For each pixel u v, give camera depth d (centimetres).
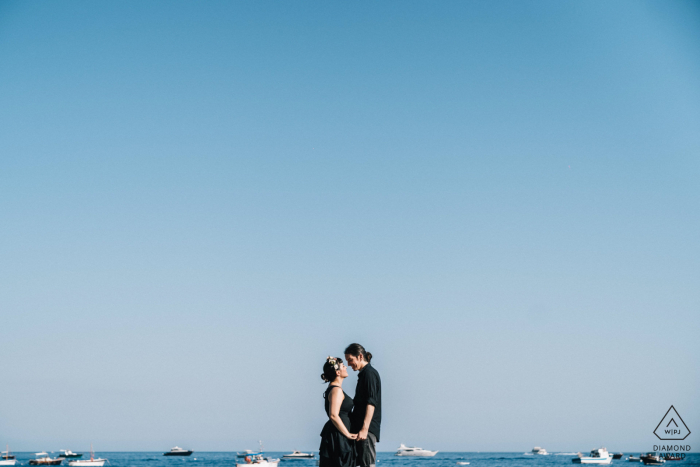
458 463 17475
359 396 869
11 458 14962
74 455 13575
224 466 16125
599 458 12025
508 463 17750
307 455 15925
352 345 894
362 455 859
